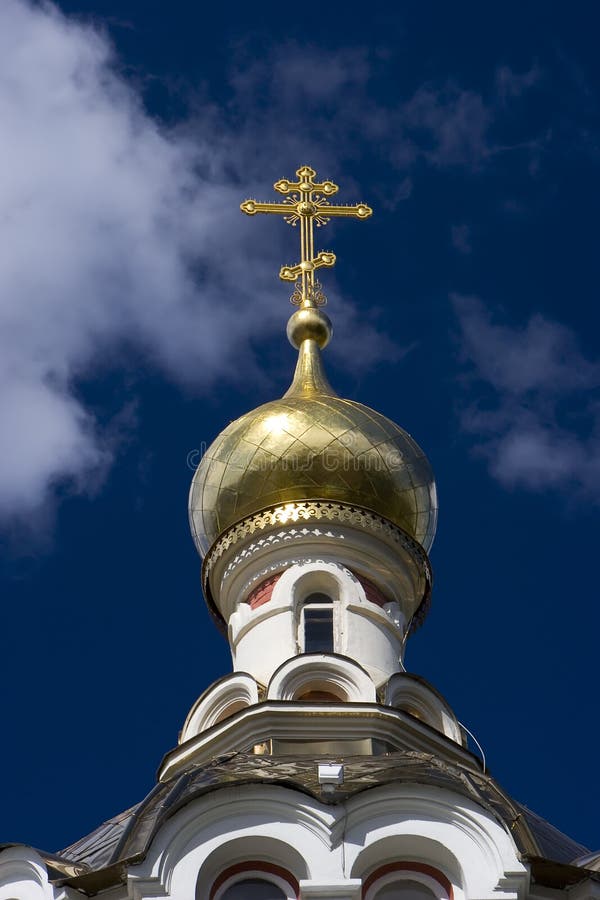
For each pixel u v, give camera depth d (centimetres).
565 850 3484
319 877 3075
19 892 3186
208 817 3120
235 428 4066
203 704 3769
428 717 3744
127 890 3103
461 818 3134
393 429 4069
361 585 3922
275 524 3962
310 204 4572
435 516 4081
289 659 3709
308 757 3441
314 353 4291
